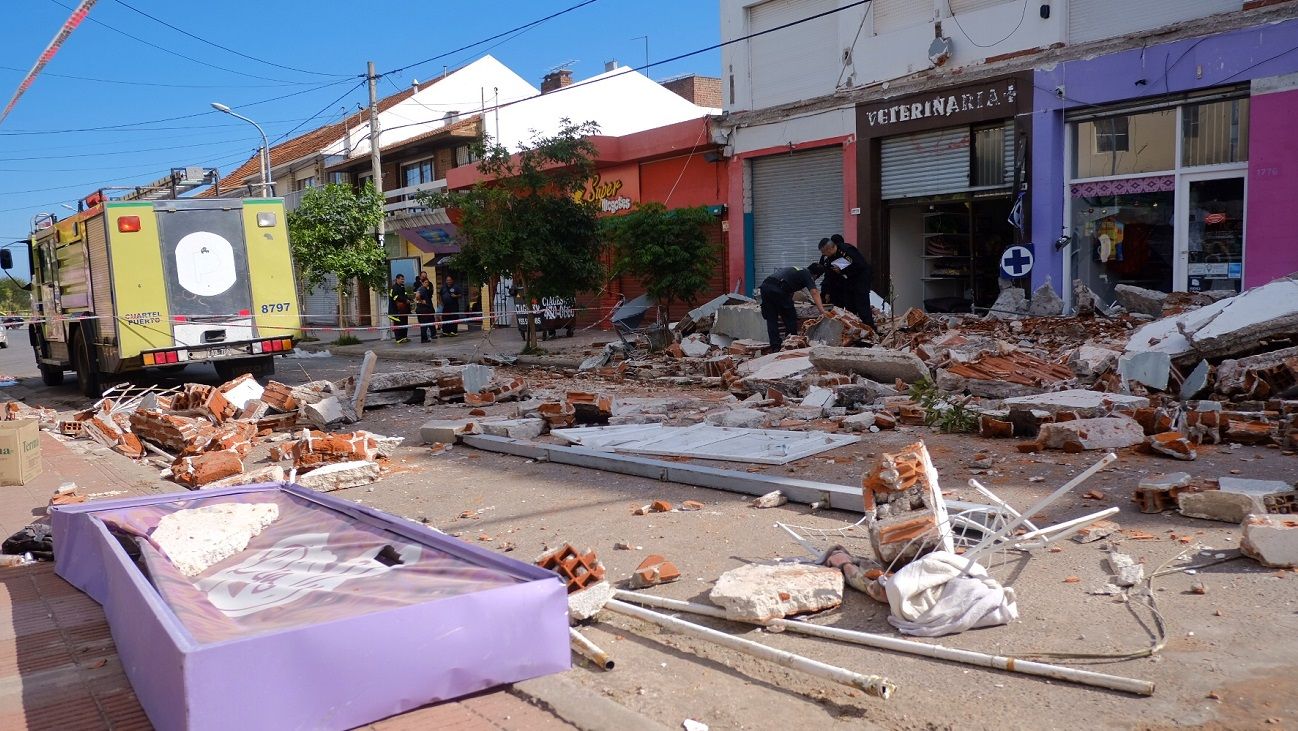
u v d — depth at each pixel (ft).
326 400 39.75
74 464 33.86
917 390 32.45
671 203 76.38
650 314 66.64
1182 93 46.88
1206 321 32.24
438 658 11.69
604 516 21.68
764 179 69.00
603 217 77.10
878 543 15.16
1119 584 14.53
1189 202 47.78
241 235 51.78
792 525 19.70
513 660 12.29
